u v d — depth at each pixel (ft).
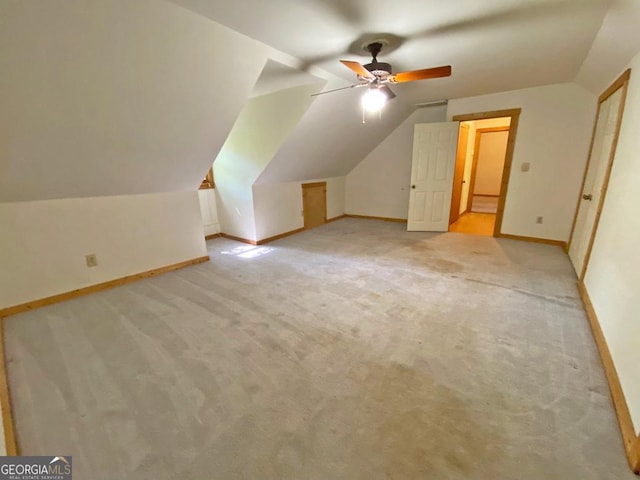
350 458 4.37
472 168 21.97
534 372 6.02
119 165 9.14
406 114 17.83
